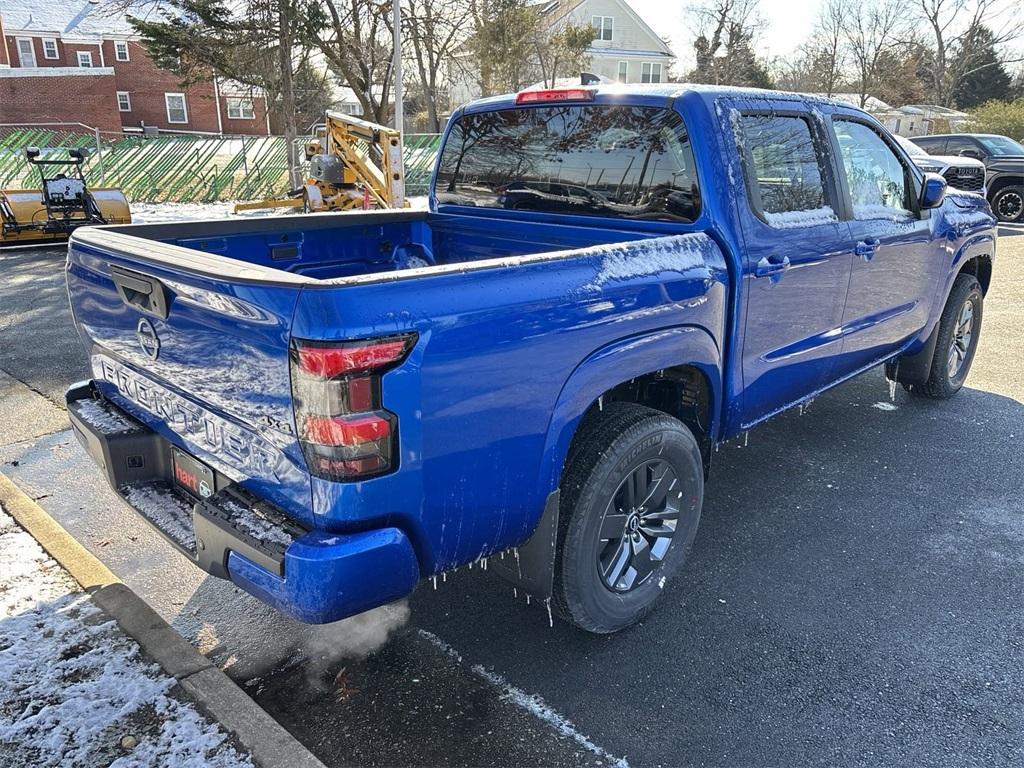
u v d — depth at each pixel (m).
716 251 3.08
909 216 4.44
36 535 3.45
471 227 4.09
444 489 2.23
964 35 55.19
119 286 2.62
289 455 2.13
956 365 5.62
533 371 2.35
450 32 25.84
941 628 3.05
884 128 4.30
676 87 3.25
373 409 2.03
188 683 2.54
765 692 2.69
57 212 11.77
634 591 2.96
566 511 2.66
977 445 4.85
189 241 3.44
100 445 2.79
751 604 3.21
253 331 2.08
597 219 3.50
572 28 34.81
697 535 3.76
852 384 6.06
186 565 3.46
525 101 3.70
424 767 2.36
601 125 3.45
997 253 12.34
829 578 3.40
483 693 2.68
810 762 2.39
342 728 2.52
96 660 2.65
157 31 19.78
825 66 57.22
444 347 2.12
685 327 2.92
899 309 4.54
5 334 7.10
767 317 3.39
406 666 2.82
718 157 3.12
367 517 2.10
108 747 2.28
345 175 11.37
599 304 2.52
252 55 20.12
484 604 3.21
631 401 3.30
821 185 3.72
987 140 17.31
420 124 38.66
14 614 2.89
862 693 2.69
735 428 3.47
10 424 5.01
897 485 4.30
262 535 2.17
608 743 2.46
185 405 2.54
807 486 4.29
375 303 2.00
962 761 2.39
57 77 37.53
